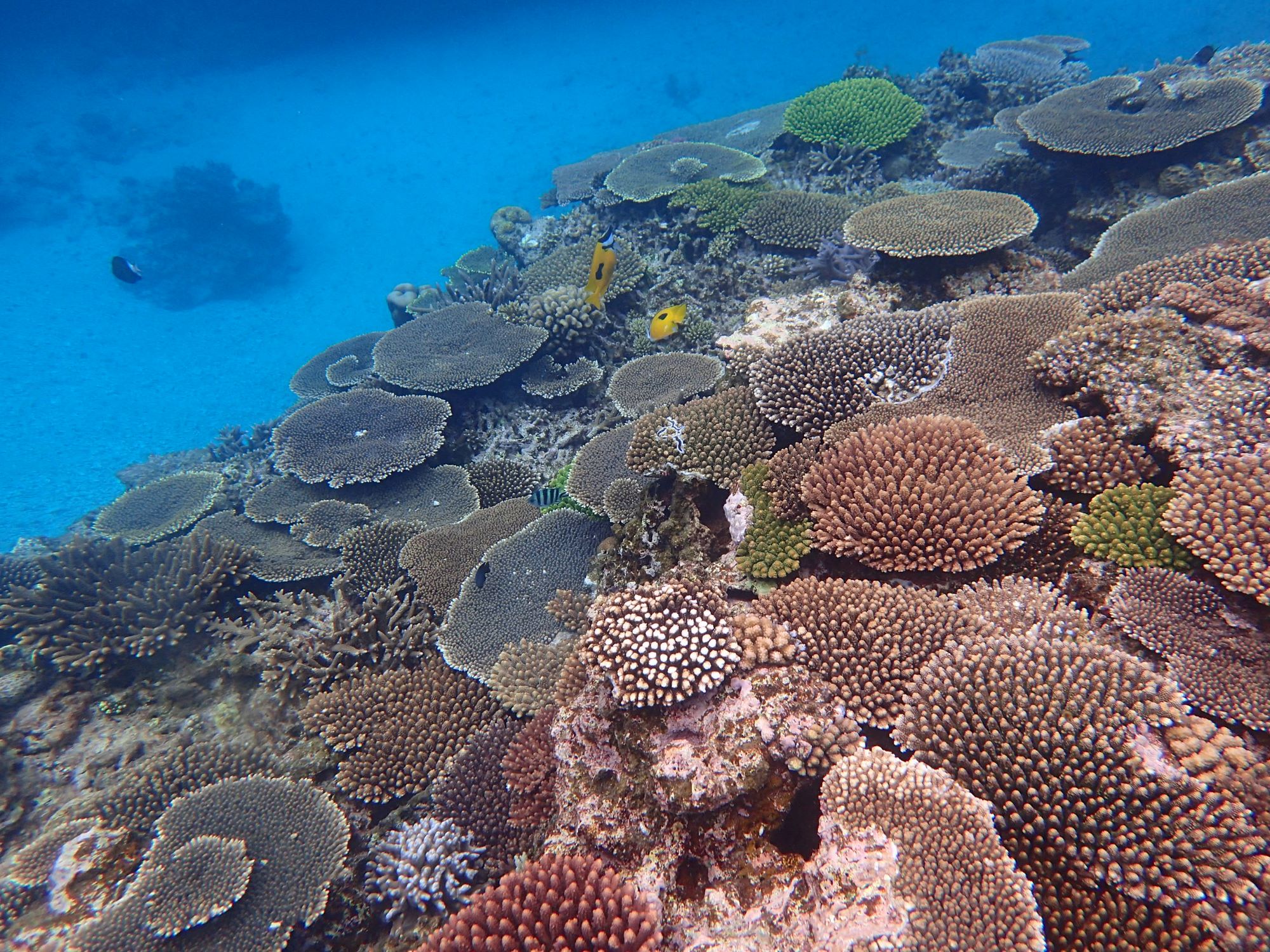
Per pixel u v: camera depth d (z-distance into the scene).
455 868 4.45
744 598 4.37
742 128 16.86
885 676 3.31
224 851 4.49
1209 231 6.93
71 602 6.71
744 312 9.97
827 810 2.74
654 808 3.18
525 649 5.58
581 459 6.93
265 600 7.30
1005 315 5.50
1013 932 2.24
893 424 4.31
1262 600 2.94
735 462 5.17
